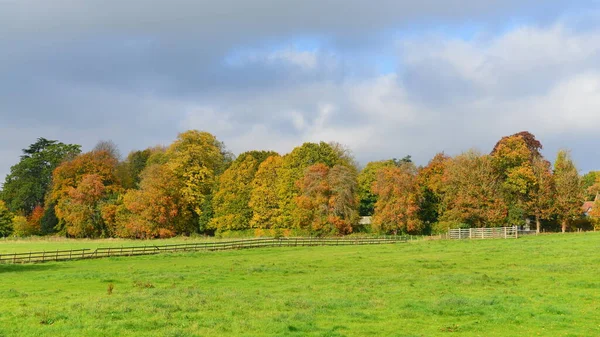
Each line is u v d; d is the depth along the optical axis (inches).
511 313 882.8
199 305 939.3
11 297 1100.5
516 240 2773.1
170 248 2588.6
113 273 1569.9
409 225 3526.1
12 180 5260.8
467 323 816.9
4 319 847.1
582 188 3722.9
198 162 4345.5
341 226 3513.8
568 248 2144.4
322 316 870.4
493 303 968.3
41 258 2223.2
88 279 1425.9
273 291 1170.0
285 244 2851.9
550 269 1476.4
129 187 4800.7
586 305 956.6
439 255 2078.0
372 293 1118.4
